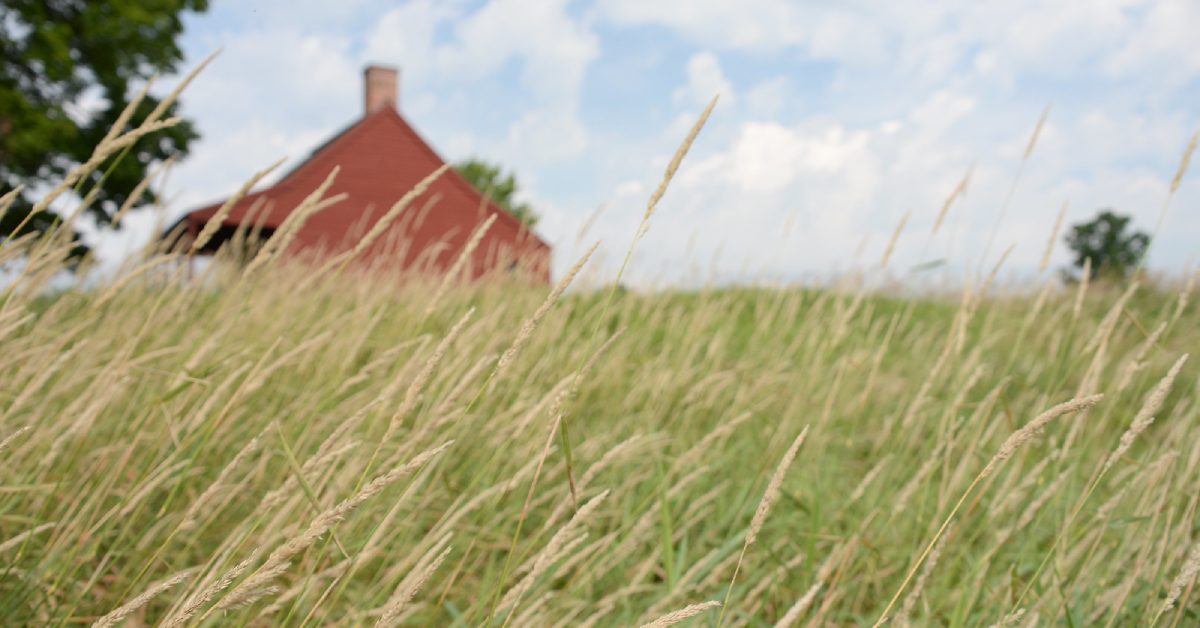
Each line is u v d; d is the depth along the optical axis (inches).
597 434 134.2
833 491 121.6
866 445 147.0
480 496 70.3
